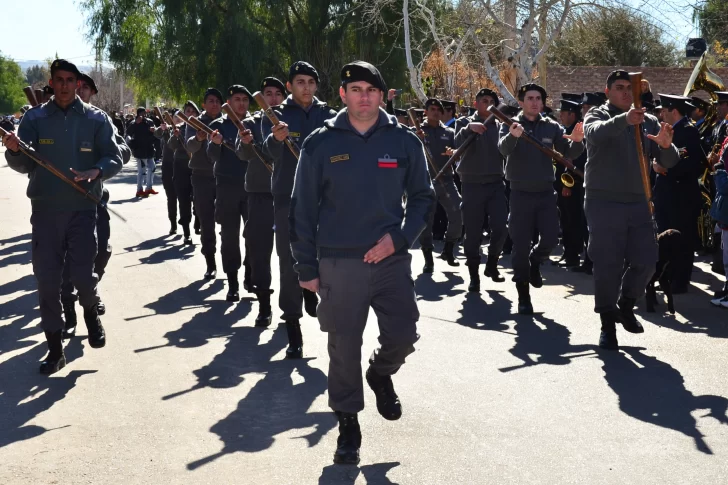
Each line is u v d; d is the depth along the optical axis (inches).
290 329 226.2
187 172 424.5
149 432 172.2
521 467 153.9
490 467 154.0
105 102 2368.4
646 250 231.0
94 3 1147.9
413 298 159.2
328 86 1108.5
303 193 157.5
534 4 671.1
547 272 359.6
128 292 312.8
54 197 213.8
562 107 380.2
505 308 287.4
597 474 150.9
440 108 377.4
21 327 262.5
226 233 299.3
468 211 318.3
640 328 235.1
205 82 1105.4
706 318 269.1
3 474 152.3
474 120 325.7
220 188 298.0
